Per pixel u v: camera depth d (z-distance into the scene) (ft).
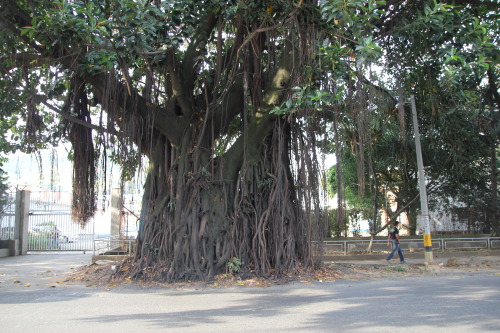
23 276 37.70
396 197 66.54
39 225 63.98
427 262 42.45
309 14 27.04
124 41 26.96
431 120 46.52
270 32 34.22
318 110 32.83
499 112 49.93
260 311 21.74
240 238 33.99
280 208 34.06
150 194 35.73
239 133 43.73
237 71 37.50
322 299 25.07
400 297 25.26
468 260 44.93
